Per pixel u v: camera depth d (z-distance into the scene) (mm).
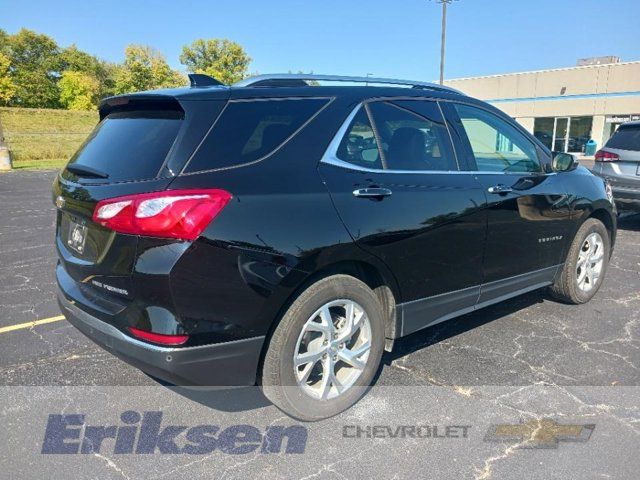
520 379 3340
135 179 2426
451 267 3328
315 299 2684
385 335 3172
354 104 3041
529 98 32969
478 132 3699
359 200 2818
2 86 54781
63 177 2957
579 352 3719
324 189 2705
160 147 2482
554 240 4164
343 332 2875
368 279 3094
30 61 69938
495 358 3631
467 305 3578
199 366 2404
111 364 3551
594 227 4562
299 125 2795
